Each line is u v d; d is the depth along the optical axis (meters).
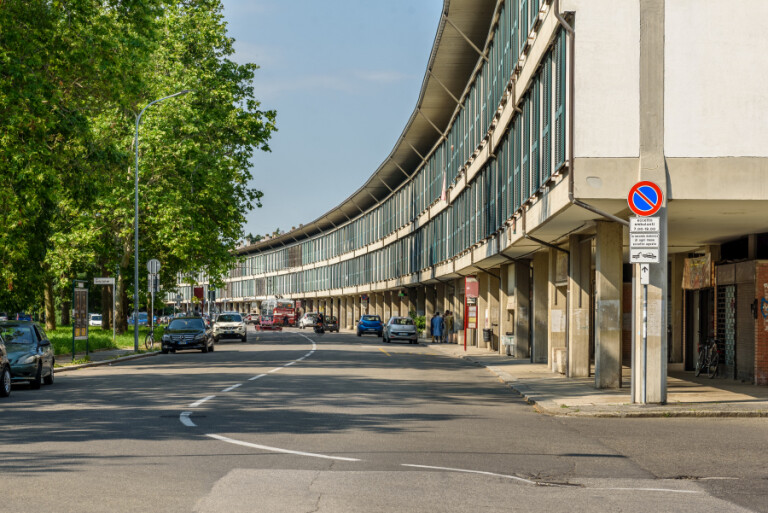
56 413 14.86
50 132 27.06
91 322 114.12
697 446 11.81
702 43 17.67
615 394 19.94
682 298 32.81
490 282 46.12
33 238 29.67
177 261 50.62
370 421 14.05
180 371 27.25
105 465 9.36
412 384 22.64
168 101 45.09
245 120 47.56
